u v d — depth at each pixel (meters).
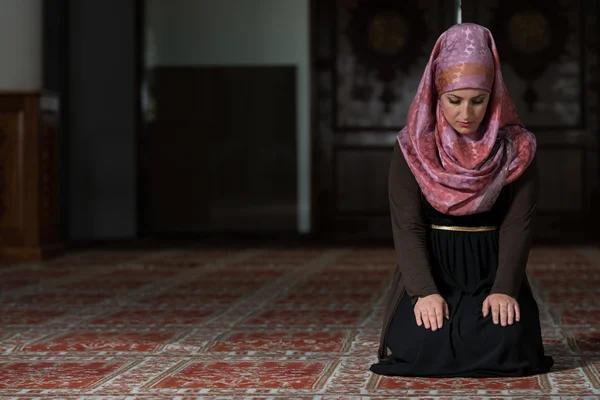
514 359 3.21
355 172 11.22
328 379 3.30
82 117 11.27
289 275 7.20
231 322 4.83
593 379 3.20
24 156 8.50
